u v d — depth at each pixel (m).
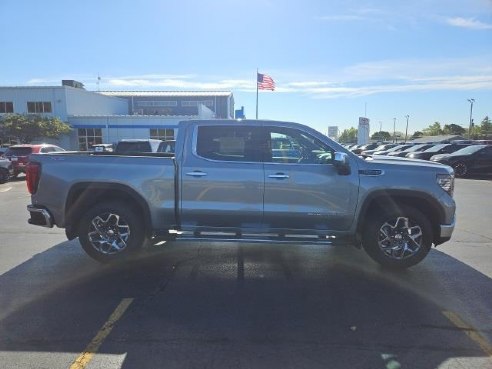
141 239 5.78
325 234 5.56
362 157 6.00
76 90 47.66
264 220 5.53
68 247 6.79
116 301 4.58
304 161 5.51
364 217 5.54
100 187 5.61
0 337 3.76
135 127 44.53
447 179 5.49
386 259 5.57
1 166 17.38
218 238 5.48
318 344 3.66
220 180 5.47
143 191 5.57
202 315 4.23
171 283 5.14
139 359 3.40
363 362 3.38
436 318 4.18
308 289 4.96
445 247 6.88
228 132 5.56
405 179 5.41
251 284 5.12
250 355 3.47
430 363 3.37
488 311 4.36
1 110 45.12
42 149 19.84
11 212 10.14
